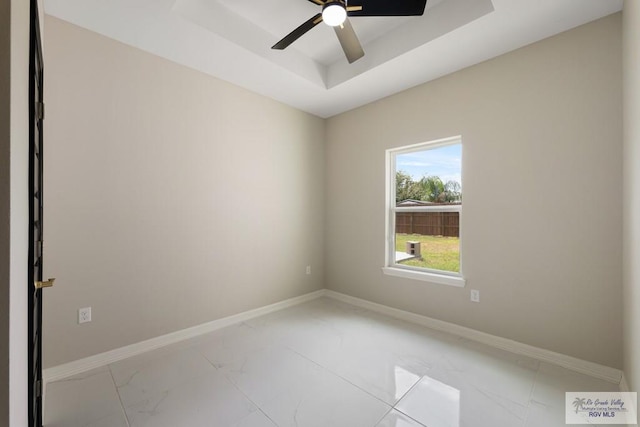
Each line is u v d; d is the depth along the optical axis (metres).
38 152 1.38
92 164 2.16
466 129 2.70
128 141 2.33
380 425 1.58
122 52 2.30
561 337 2.20
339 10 1.66
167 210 2.56
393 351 2.42
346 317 3.22
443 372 2.10
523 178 2.38
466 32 2.19
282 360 2.27
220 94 2.92
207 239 2.83
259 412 1.68
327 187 4.03
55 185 2.00
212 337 2.70
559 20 2.05
